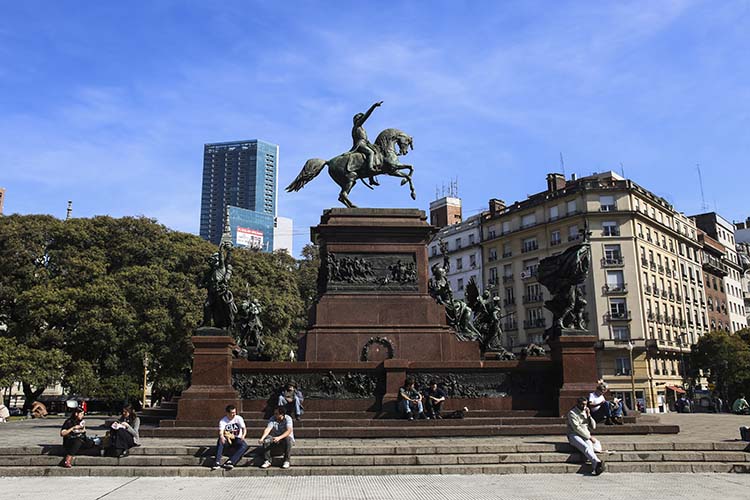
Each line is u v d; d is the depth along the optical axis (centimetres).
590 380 1939
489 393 1975
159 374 4297
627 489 1112
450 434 1742
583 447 1323
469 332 2423
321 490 1117
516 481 1210
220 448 1318
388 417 1886
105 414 5088
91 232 4472
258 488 1144
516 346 7625
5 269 4125
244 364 1945
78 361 3897
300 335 2158
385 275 2217
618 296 6850
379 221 2261
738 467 1325
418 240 2264
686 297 7975
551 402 1969
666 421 2659
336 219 2266
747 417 3203
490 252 8200
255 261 5003
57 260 4250
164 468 1312
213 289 1956
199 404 1836
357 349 2098
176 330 4153
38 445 1434
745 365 6162
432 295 2453
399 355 2098
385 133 2495
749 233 11612
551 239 7412
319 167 2433
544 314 7375
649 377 6631
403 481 1217
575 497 1034
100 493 1095
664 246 7662
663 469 1330
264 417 1858
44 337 3888
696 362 6625
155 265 4338
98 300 3978
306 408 1917
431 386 1905
